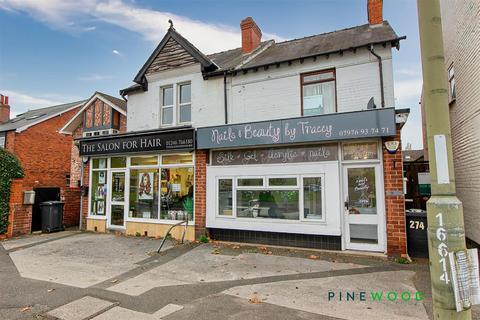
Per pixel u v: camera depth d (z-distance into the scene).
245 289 5.29
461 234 2.20
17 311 4.52
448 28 10.47
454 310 2.14
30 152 19.00
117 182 11.45
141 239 9.89
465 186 9.38
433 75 2.34
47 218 11.46
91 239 9.95
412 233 7.25
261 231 8.58
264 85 9.36
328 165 7.87
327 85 8.67
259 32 11.91
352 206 7.81
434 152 2.30
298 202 8.18
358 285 5.38
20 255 7.93
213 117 9.96
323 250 7.80
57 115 20.66
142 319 4.23
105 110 13.95
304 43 10.97
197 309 4.52
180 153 10.12
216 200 9.23
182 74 10.69
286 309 4.45
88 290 5.35
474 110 8.29
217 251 7.98
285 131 8.23
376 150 7.71
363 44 8.00
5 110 22.94
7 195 10.46
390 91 7.84
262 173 8.63
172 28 10.91
